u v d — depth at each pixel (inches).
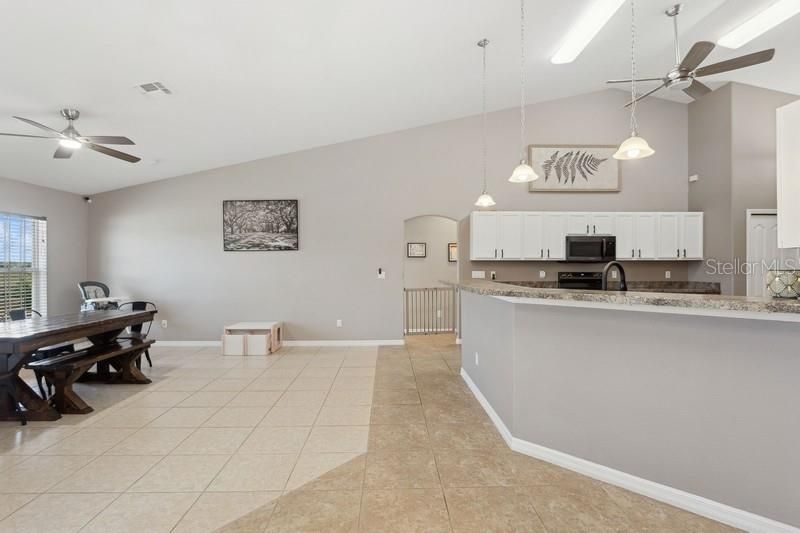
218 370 179.6
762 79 191.0
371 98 179.6
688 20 151.2
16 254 195.5
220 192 231.6
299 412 128.1
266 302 233.1
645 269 231.0
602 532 69.0
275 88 152.5
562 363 92.0
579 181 232.2
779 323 65.4
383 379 165.5
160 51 116.9
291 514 74.8
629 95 231.9
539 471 90.1
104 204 231.3
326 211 233.3
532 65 176.7
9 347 112.9
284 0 103.8
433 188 234.1
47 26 99.3
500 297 97.6
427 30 132.3
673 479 76.9
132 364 160.6
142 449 102.3
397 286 234.8
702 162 219.5
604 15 134.6
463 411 128.5
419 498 79.8
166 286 231.3
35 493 82.0
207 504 78.1
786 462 65.2
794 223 82.7
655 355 78.5
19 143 161.5
